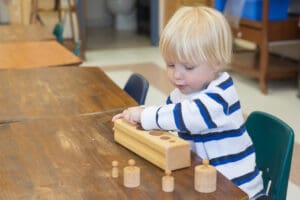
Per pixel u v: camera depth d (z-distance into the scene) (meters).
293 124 3.24
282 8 3.98
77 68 2.19
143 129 1.18
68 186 1.01
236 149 1.21
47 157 1.16
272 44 4.75
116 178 1.04
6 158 1.16
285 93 4.01
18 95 1.75
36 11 5.21
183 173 1.06
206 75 1.16
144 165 1.10
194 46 1.11
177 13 1.18
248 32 4.12
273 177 1.37
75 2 5.32
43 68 2.18
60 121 1.44
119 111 1.55
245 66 4.21
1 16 6.45
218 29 1.13
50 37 3.13
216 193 0.96
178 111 1.14
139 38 6.63
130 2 6.96
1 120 1.47
